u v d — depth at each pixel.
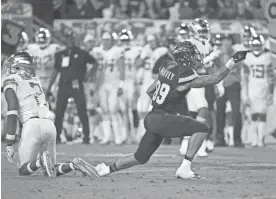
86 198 14.70
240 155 29.94
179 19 47.62
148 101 39.59
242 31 42.91
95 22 46.00
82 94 38.00
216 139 38.09
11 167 22.61
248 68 38.69
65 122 40.75
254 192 15.81
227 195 15.25
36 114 19.08
